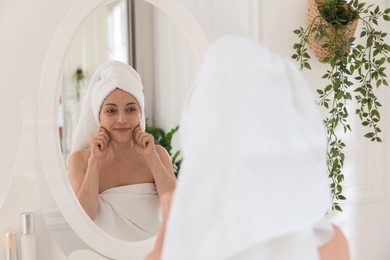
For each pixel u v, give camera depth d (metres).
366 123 1.68
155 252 0.72
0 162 1.40
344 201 1.78
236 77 0.65
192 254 0.62
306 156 0.69
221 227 0.61
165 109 1.50
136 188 1.47
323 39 1.61
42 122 1.37
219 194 0.62
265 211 0.63
